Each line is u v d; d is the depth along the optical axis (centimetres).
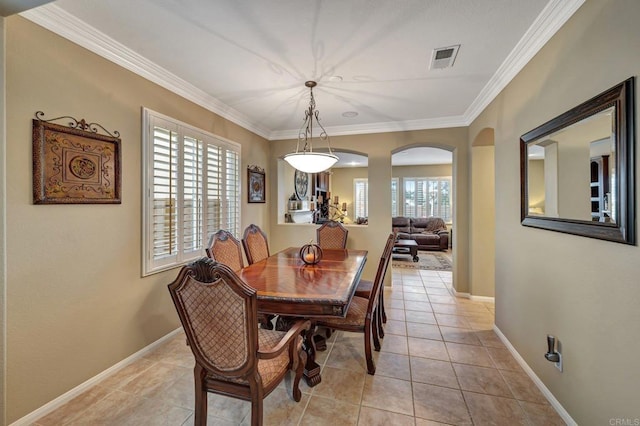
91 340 197
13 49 155
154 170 244
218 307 130
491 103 286
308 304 175
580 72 149
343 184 970
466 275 386
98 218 201
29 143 161
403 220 845
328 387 195
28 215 161
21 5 129
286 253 323
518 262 226
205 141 309
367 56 222
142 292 236
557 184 168
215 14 174
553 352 171
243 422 164
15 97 156
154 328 248
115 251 213
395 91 292
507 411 172
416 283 454
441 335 272
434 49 212
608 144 128
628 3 118
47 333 172
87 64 192
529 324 207
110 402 181
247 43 205
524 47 202
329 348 249
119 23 182
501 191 260
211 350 139
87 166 191
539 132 186
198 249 297
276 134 464
